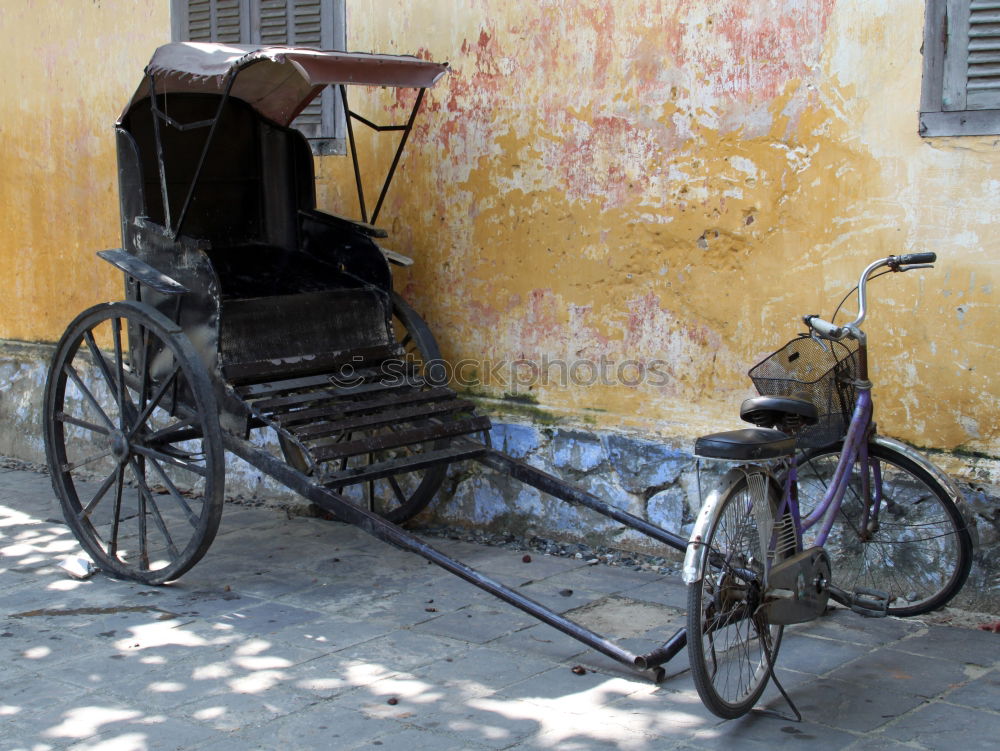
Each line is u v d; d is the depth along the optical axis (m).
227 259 5.71
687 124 4.89
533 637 4.21
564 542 5.38
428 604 4.60
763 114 4.70
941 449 4.39
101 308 4.89
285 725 3.46
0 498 6.50
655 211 5.03
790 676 3.80
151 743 3.35
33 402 7.36
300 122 6.11
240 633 4.28
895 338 4.46
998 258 4.21
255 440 6.37
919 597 4.35
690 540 3.29
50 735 3.41
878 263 3.94
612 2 5.04
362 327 5.29
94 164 6.91
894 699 3.61
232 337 4.85
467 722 3.47
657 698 3.64
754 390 4.84
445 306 5.75
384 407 4.89
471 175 5.57
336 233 5.56
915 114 4.34
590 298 5.27
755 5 4.67
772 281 4.75
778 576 3.52
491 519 5.59
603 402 5.29
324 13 5.98
